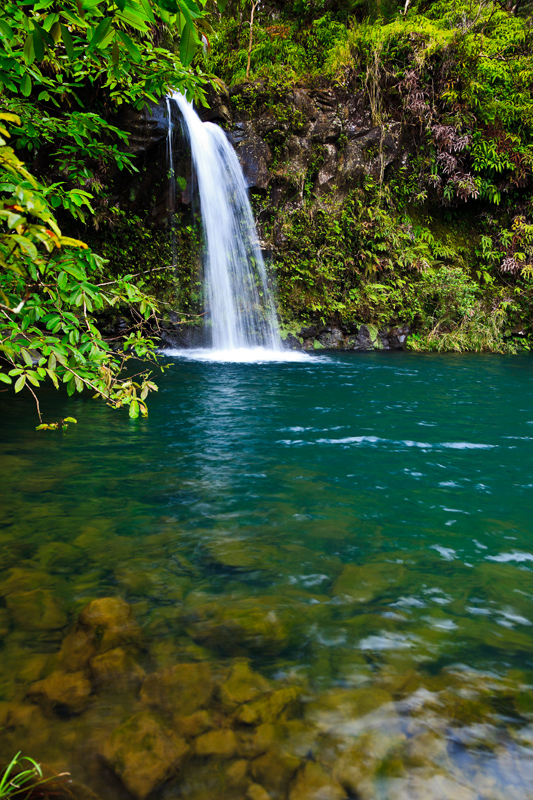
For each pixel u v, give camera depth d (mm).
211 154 9789
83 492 2391
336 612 1457
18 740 980
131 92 2949
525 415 4473
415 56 11164
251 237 10438
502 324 11438
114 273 9453
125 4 1229
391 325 11195
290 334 10711
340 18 12781
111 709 1064
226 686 1140
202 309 9992
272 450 3229
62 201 2230
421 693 1138
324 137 10914
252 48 11781
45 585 1557
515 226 11984
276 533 2002
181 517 2133
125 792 886
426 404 4910
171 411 4332
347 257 11172
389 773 934
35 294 2039
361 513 2232
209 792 892
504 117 11711
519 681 1188
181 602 1485
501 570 1739
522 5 13273
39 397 4715
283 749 980
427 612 1471
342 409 4578
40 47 1396
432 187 12000
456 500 2420
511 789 907
